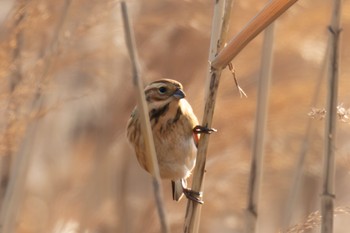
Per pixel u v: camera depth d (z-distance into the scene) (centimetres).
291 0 718
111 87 1344
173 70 1287
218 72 770
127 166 1341
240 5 1208
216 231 1277
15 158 1045
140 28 1270
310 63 1250
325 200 804
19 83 1040
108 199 1303
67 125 1502
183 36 1295
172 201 1284
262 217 1311
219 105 1237
